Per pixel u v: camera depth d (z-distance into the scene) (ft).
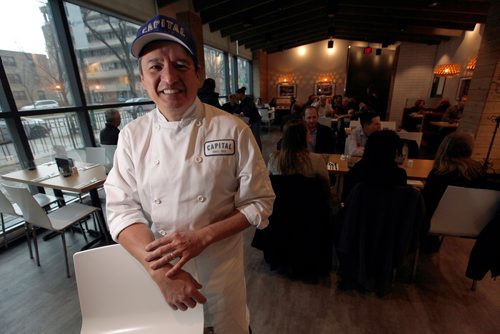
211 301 2.79
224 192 2.53
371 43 30.42
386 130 4.75
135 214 2.55
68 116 9.48
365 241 4.99
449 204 5.30
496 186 5.44
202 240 2.25
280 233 5.57
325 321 4.91
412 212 4.60
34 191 8.68
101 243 7.79
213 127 2.48
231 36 23.89
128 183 2.65
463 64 20.90
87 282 2.65
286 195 5.20
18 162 8.11
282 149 5.67
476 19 17.90
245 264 6.59
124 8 10.78
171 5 13.32
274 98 31.19
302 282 5.92
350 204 4.82
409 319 4.91
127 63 12.05
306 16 22.09
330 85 32.04
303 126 5.57
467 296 5.40
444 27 20.15
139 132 2.59
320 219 5.30
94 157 9.58
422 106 22.26
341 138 13.01
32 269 6.64
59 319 5.15
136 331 2.71
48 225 6.15
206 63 20.61
